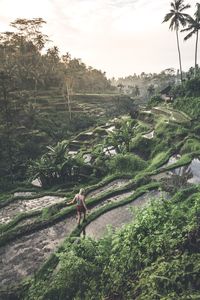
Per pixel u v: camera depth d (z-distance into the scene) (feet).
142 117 148.66
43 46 270.87
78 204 52.11
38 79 246.88
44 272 42.73
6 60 238.89
